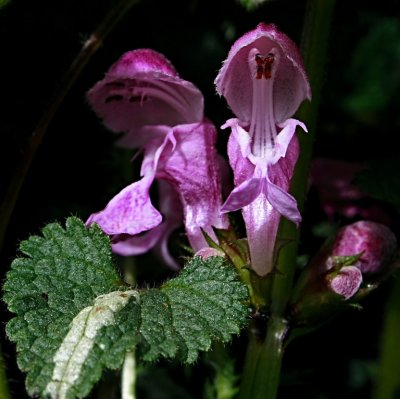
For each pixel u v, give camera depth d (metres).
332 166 0.19
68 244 0.14
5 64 0.18
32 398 0.14
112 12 0.16
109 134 0.18
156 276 0.18
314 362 0.18
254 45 0.15
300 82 0.15
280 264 0.16
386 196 0.18
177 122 0.17
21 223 0.18
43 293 0.14
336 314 0.16
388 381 0.19
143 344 0.14
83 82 0.18
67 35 0.18
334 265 0.16
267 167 0.15
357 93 0.24
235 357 0.17
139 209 0.16
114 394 0.17
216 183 0.16
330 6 0.16
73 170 0.18
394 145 0.20
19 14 0.18
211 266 0.14
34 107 0.18
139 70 0.16
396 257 0.16
